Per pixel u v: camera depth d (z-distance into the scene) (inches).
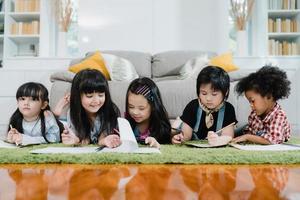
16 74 111.1
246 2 126.3
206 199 16.2
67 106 57.1
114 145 39.4
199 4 130.7
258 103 51.2
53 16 136.7
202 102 52.0
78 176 23.6
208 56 111.4
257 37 134.0
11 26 130.5
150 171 26.8
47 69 114.4
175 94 67.3
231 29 136.8
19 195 17.0
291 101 100.6
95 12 129.9
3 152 36.0
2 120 108.0
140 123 52.0
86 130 50.3
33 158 32.1
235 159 32.0
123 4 129.9
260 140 48.9
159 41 130.0
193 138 56.8
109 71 90.7
